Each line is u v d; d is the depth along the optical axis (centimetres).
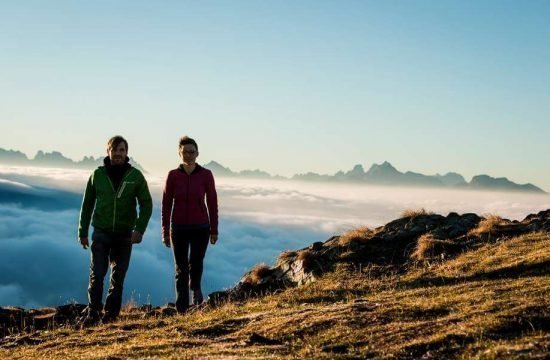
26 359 1022
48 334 1241
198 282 1456
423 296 1263
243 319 1218
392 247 1794
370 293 1435
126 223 1355
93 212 1366
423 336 934
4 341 1225
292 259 1820
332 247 1811
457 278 1436
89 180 1373
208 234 1439
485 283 1313
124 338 1140
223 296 1662
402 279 1523
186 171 1425
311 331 1045
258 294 1633
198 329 1161
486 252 1608
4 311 1488
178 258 1429
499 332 916
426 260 1650
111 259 1378
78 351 1052
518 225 1839
